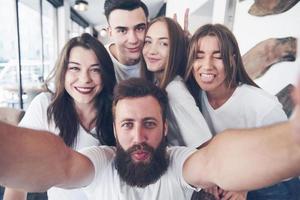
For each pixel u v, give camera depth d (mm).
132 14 928
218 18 1630
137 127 674
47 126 946
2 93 2898
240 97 872
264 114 858
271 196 847
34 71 3691
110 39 1020
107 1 994
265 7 1211
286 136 330
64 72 923
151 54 881
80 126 944
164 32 857
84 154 676
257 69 1193
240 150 370
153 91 708
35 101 1009
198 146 790
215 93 882
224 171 394
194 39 873
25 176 378
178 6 3715
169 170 696
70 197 862
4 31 2836
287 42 1055
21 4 3205
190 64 868
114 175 712
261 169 343
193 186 610
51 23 5055
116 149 724
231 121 873
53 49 5043
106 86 931
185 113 826
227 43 854
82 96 904
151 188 696
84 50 897
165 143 720
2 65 2836
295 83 203
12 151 359
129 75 971
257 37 1237
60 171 446
